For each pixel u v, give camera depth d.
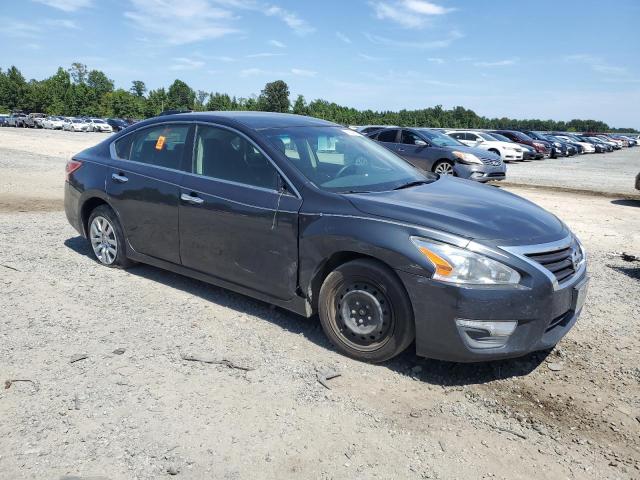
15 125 61.44
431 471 2.66
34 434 2.80
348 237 3.60
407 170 4.80
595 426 3.10
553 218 4.03
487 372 3.65
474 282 3.25
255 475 2.57
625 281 5.84
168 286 5.06
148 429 2.88
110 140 5.58
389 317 3.54
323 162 4.35
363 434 2.93
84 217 5.69
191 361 3.64
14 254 5.94
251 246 4.13
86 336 3.95
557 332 3.53
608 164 29.17
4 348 3.72
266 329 4.19
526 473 2.69
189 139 4.75
